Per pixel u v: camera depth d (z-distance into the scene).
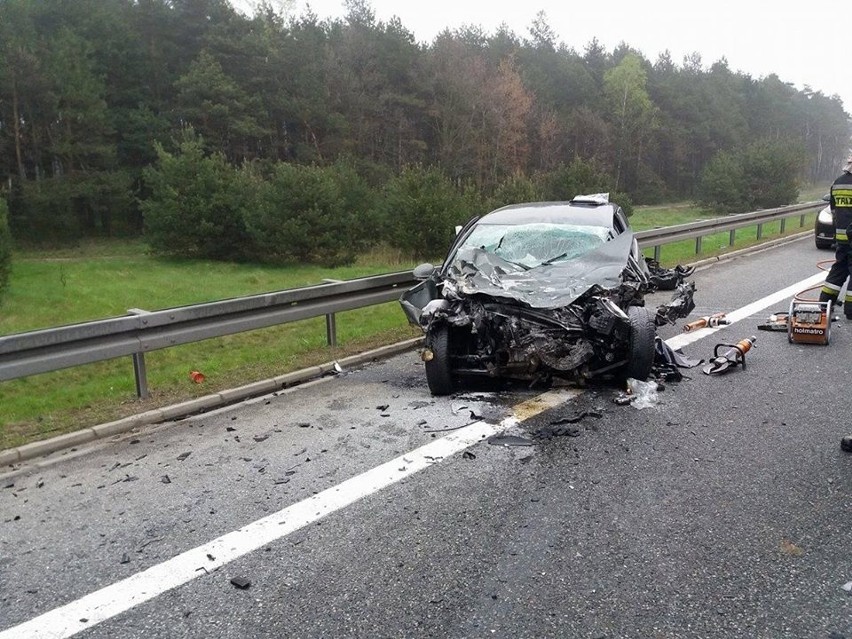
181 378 7.22
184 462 4.97
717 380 6.48
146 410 5.99
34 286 16.11
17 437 5.43
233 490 4.48
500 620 3.11
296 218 19.80
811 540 3.69
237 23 39.22
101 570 3.61
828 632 2.98
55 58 32.19
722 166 39.47
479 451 4.96
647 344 6.02
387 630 3.07
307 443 5.23
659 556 3.57
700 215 41.84
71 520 4.16
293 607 3.25
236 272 19.19
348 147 41.88
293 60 41.00
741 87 80.81
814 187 85.62
